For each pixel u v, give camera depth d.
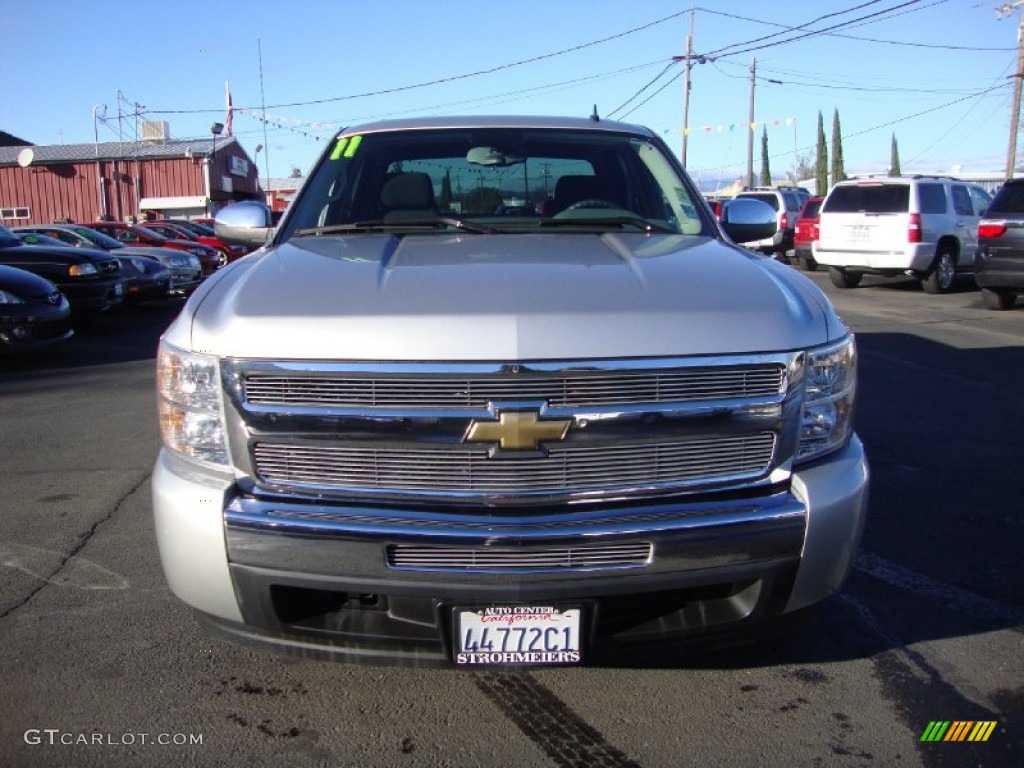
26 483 5.32
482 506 2.46
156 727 2.80
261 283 2.76
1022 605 3.65
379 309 2.49
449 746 2.71
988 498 4.91
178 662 3.19
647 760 2.65
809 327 2.66
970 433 6.23
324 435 2.45
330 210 3.85
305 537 2.42
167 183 39.09
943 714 2.88
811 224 19.36
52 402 7.66
